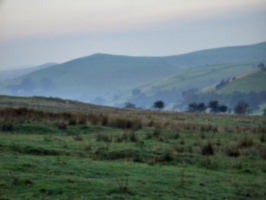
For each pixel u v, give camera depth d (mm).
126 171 19297
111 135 32406
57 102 87000
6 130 32688
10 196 13844
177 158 24484
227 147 28641
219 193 16812
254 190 17750
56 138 29484
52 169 18172
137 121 42156
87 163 20391
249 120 69875
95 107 89250
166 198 15117
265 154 26672
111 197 14453
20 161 19234
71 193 14594
